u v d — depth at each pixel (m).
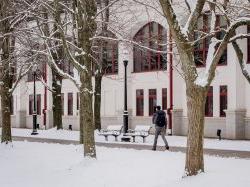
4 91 25.69
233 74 32.28
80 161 18.31
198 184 11.83
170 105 36.06
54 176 16.45
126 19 37.56
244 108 32.16
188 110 13.12
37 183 15.49
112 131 32.72
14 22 24.36
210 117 34.12
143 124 39.09
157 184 13.24
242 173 12.65
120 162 17.38
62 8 23.36
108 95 42.47
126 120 30.28
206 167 14.23
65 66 34.28
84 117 18.17
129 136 30.12
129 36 27.52
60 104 40.94
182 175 13.41
